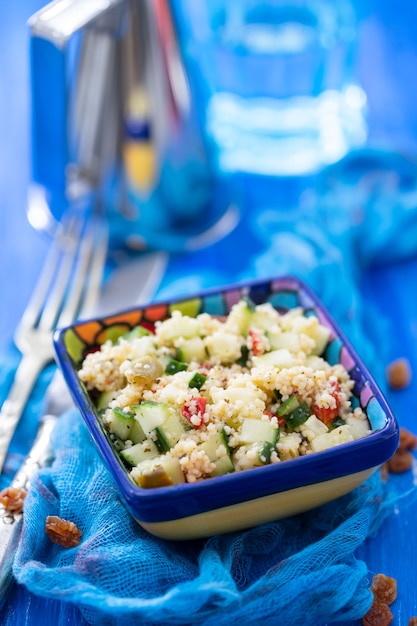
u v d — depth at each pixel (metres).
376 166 0.80
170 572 0.55
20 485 0.59
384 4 0.96
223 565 0.55
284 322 0.61
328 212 0.76
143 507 0.53
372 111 0.86
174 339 0.60
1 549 0.56
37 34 0.67
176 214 0.76
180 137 0.74
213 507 0.53
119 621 0.54
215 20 0.84
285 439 0.56
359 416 0.57
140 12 0.70
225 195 0.80
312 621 0.55
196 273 0.74
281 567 0.55
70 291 0.71
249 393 0.56
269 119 0.83
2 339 0.70
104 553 0.55
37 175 0.74
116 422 0.56
